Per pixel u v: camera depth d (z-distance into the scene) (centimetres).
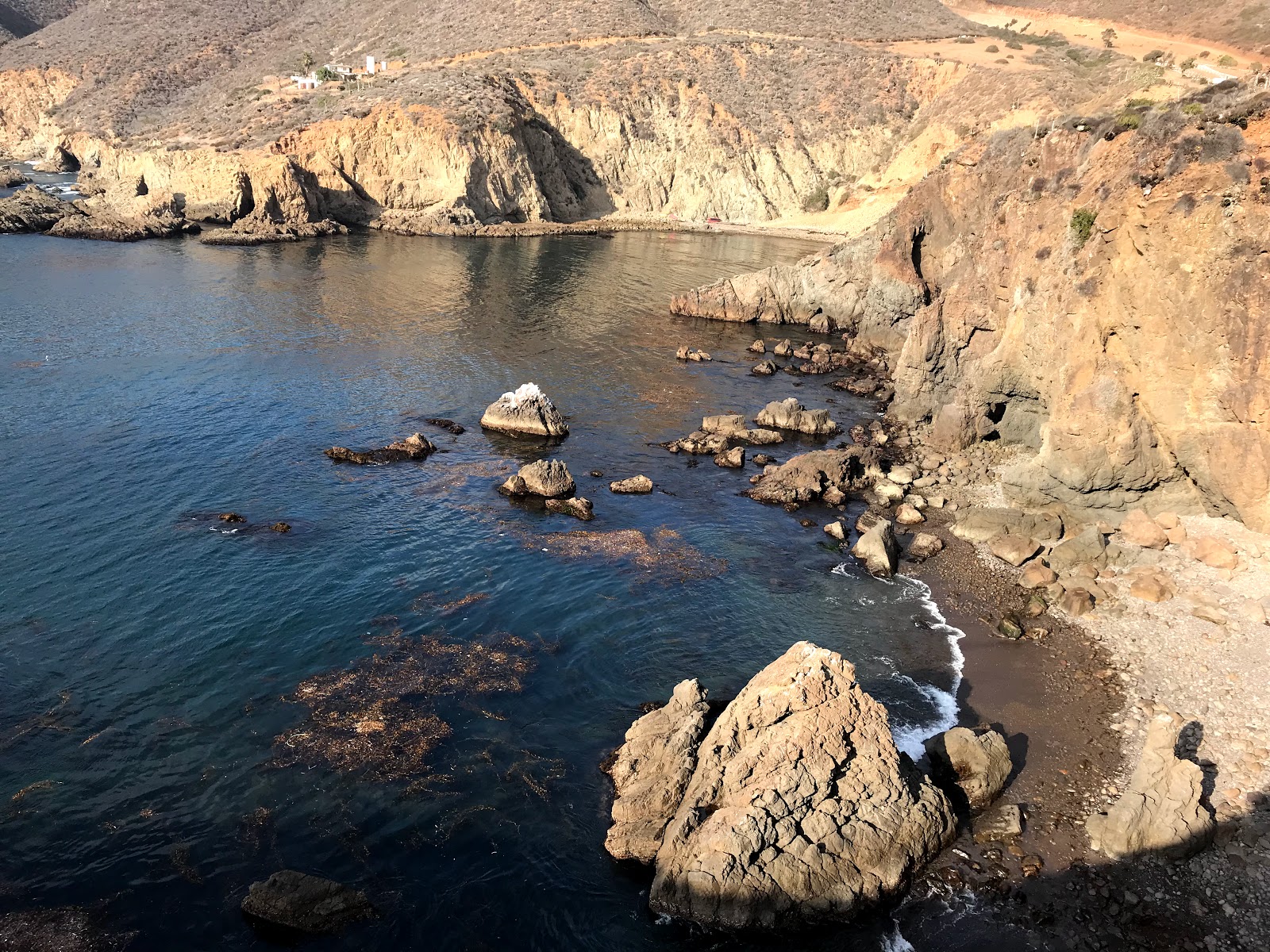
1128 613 3033
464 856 2006
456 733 2383
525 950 1806
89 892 1841
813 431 5025
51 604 2834
